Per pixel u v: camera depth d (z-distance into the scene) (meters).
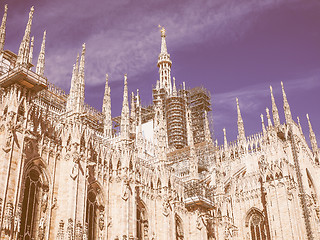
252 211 63.84
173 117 90.44
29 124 36.06
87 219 40.56
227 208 63.41
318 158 74.62
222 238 58.88
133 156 46.72
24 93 36.59
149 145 70.62
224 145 74.62
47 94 53.31
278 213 58.09
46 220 36.06
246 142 73.06
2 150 33.44
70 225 36.03
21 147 34.53
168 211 50.97
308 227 58.09
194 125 91.12
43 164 37.28
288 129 67.88
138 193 47.94
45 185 37.09
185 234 54.34
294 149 65.62
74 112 41.59
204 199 55.91
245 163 70.88
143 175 50.19
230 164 72.06
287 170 59.91
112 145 46.91
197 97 93.88
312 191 68.38
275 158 63.38
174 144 86.69
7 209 31.50
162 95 95.56
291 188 58.62
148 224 48.28
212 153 73.31
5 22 49.75
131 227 42.78
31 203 35.56
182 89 94.81
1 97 37.22
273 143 64.56
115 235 42.25
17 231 31.72
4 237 30.59
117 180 44.66
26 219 34.56
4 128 34.31
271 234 57.84
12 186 32.84
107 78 70.06
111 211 43.66
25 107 36.12
